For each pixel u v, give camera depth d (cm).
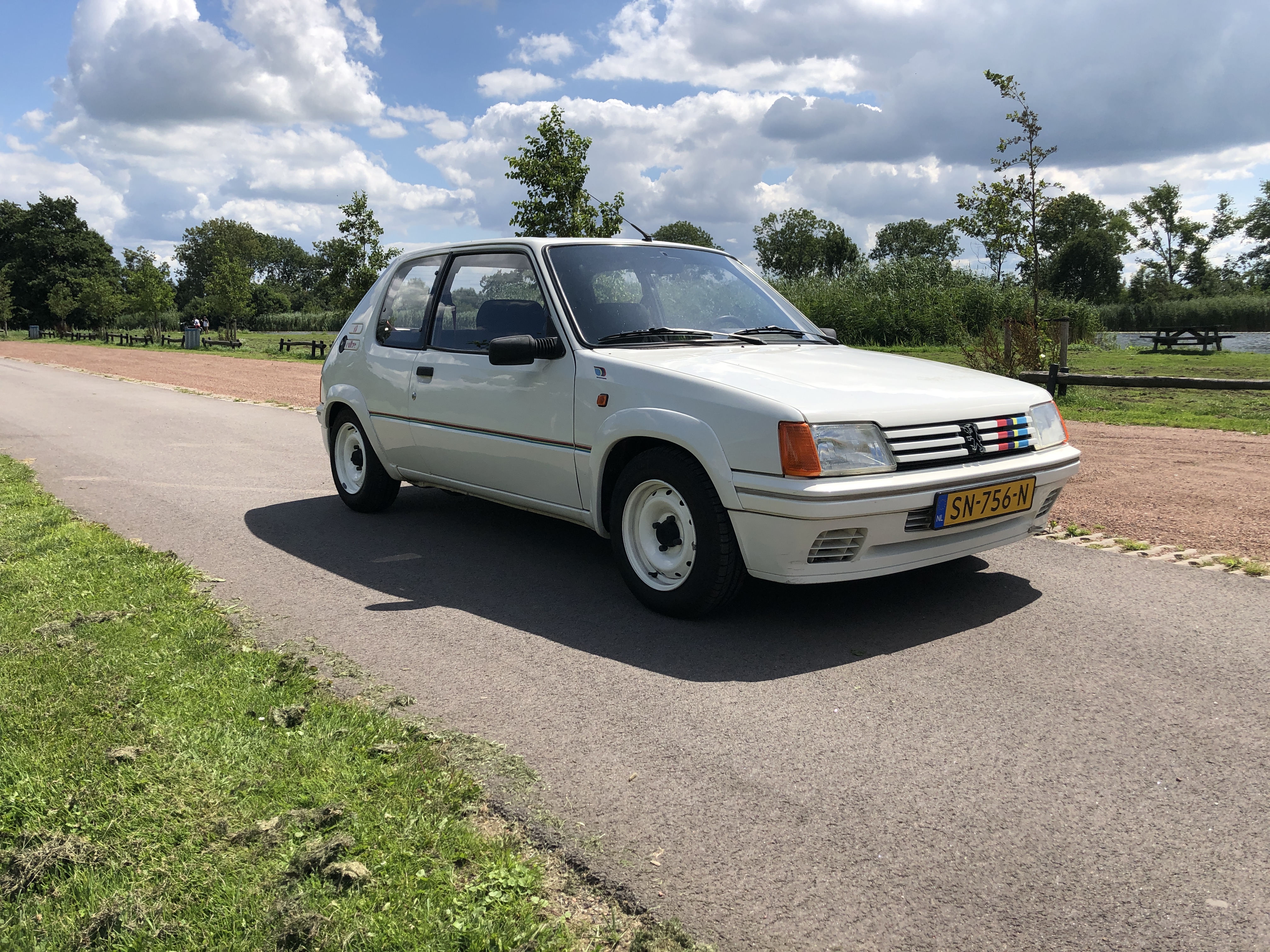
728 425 369
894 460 366
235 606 426
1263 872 220
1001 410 407
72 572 468
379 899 205
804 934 199
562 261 472
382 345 580
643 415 397
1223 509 607
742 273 540
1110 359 2214
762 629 394
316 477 779
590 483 432
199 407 1371
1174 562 490
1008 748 284
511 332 477
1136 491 666
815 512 347
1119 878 218
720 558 381
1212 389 1277
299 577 479
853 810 248
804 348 463
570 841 233
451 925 197
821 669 349
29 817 240
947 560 390
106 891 209
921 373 425
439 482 553
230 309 5038
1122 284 8331
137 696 315
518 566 498
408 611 422
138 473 796
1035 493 412
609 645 377
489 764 273
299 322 9819
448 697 324
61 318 7888
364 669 349
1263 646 367
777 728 298
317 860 218
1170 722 300
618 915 205
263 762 269
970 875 219
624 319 457
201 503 670
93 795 250
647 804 251
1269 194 8075
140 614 403
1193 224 8062
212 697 314
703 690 329
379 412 577
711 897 211
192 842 228
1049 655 360
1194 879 217
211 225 13512
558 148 1700
